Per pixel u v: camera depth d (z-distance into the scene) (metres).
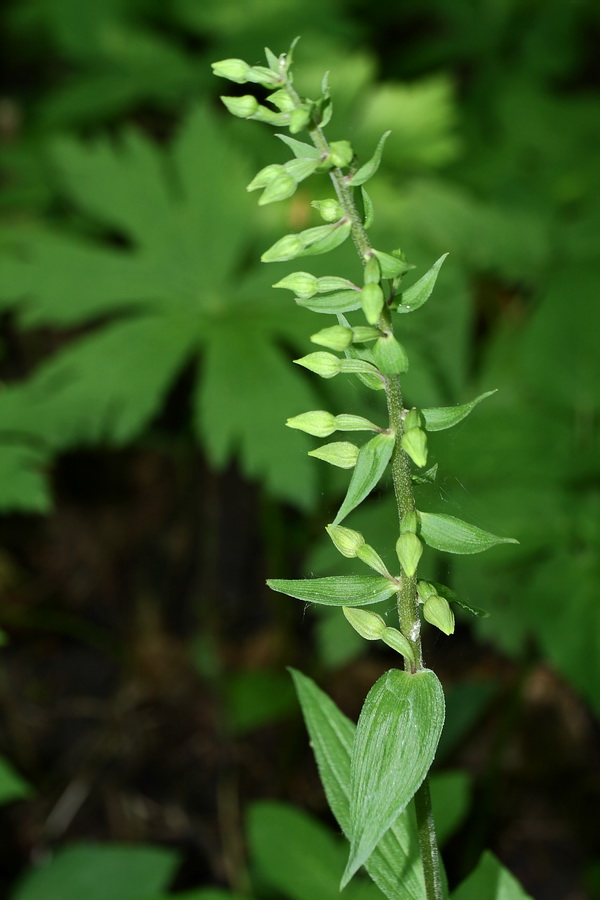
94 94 1.46
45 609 1.33
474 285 1.34
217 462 0.93
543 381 1.05
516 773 1.14
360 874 0.72
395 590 0.51
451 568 1.01
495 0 1.71
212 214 1.10
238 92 1.44
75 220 1.40
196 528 1.39
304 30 1.44
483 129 1.58
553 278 1.12
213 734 1.20
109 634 1.31
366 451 0.49
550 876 1.04
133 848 0.92
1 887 1.06
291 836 0.73
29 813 1.12
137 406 0.97
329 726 0.56
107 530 1.41
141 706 1.23
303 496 0.92
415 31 1.99
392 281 0.49
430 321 1.09
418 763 0.49
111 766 1.17
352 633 0.99
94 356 1.00
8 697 1.23
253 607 1.32
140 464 1.46
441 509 0.93
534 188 1.41
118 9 1.62
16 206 1.39
